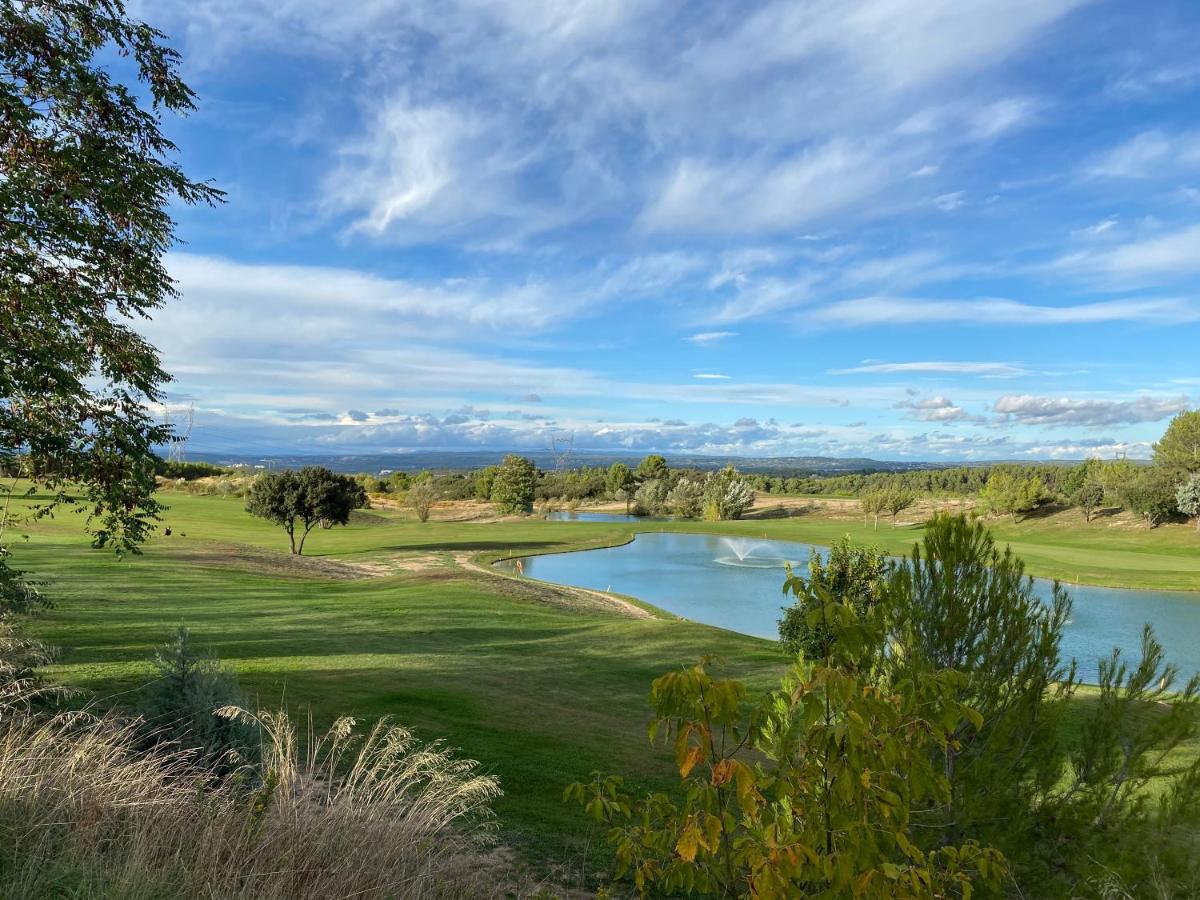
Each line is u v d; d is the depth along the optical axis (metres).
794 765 2.81
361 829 5.22
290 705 11.72
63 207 9.41
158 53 10.78
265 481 47.34
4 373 9.02
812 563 20.66
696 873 2.85
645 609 35.78
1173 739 5.15
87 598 21.97
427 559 49.72
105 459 10.60
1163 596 40.81
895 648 5.68
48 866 3.94
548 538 68.75
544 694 15.77
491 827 7.88
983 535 5.80
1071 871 4.84
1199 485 70.50
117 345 10.82
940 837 4.99
